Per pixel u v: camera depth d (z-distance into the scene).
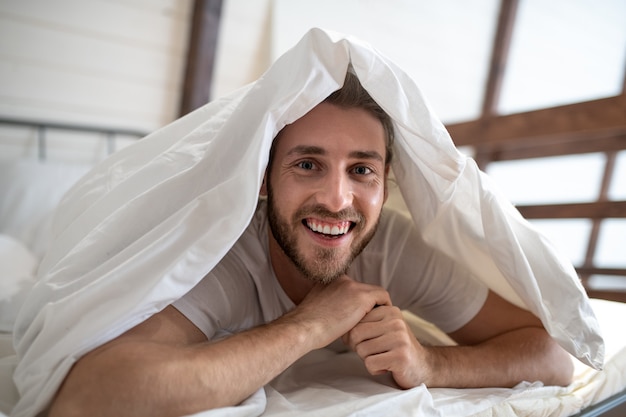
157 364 0.52
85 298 0.56
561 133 2.00
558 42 3.30
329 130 0.71
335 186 0.71
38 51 1.83
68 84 1.92
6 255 1.20
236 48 2.26
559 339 0.73
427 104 0.65
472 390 0.76
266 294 0.83
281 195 0.75
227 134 0.62
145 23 2.01
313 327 0.68
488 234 0.74
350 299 0.74
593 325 0.74
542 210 2.18
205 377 0.54
